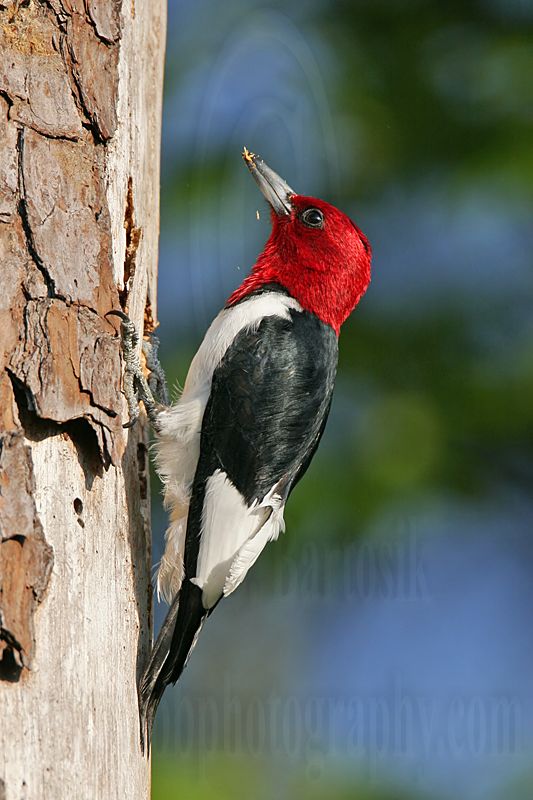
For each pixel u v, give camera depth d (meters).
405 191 13.14
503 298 13.28
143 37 8.01
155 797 11.05
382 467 12.36
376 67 13.38
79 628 5.79
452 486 12.69
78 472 6.07
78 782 5.50
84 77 6.79
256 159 9.30
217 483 7.46
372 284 13.15
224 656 14.88
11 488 5.48
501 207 12.73
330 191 13.10
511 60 13.25
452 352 12.98
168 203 12.73
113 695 5.97
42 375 5.88
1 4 6.55
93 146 6.77
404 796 12.51
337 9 13.59
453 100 13.23
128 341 7.26
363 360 12.85
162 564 7.49
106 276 6.44
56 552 5.76
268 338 7.95
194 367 8.07
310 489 12.12
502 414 12.73
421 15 13.56
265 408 7.70
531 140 12.76
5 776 5.12
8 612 5.27
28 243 6.18
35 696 5.39
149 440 8.09
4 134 6.32
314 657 14.88
